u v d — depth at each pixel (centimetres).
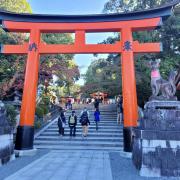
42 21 1125
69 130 1584
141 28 1087
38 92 2117
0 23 1155
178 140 720
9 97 1922
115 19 1095
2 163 846
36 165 851
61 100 3888
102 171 766
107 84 2080
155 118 748
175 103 778
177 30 1739
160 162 709
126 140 1023
